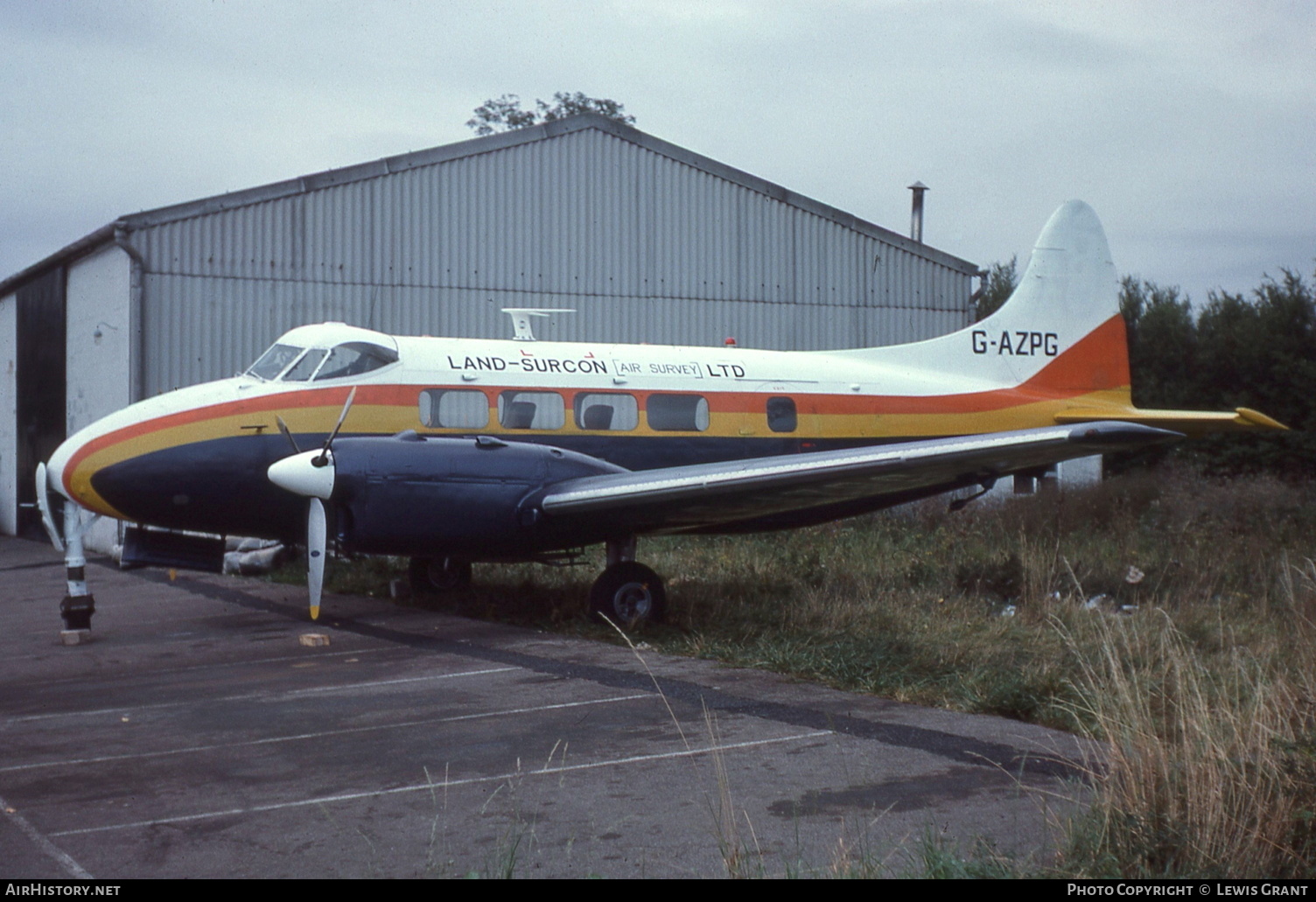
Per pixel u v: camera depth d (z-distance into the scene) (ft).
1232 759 14.99
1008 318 48.49
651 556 47.98
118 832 15.71
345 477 30.63
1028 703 22.47
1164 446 94.79
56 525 38.24
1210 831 13.62
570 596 38.81
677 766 18.83
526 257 68.28
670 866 14.17
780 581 40.40
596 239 69.77
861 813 16.22
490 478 31.94
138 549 36.58
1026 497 62.75
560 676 26.58
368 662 28.89
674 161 71.36
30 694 25.82
